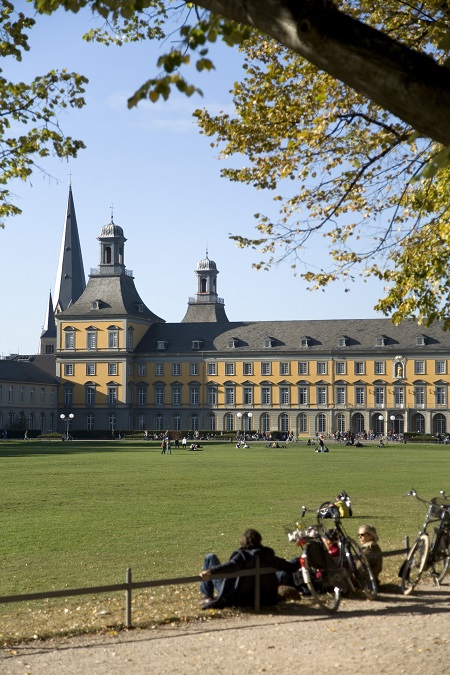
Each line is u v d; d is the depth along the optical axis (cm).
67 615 1842
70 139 2267
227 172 2283
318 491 5062
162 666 1348
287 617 1680
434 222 2312
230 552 2783
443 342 17738
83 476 6406
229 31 1076
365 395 18050
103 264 19325
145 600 1977
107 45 2147
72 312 19100
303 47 1045
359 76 1040
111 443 14262
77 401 19000
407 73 1013
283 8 1025
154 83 1035
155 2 2067
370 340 18125
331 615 1688
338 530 1848
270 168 2248
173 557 2691
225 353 18788
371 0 2061
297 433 18362
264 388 18600
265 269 2286
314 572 1769
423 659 1348
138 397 19188
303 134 2044
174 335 19288
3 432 16712
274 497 4684
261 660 1365
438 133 1046
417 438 15675
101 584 2262
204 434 16950
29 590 2208
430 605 1773
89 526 3462
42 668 1355
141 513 3916
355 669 1300
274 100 2206
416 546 1911
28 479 6078
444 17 1967
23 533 3266
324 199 2244
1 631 1667
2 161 2250
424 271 2348
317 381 18300
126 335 18800
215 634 1555
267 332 18888
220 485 5547
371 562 1906
